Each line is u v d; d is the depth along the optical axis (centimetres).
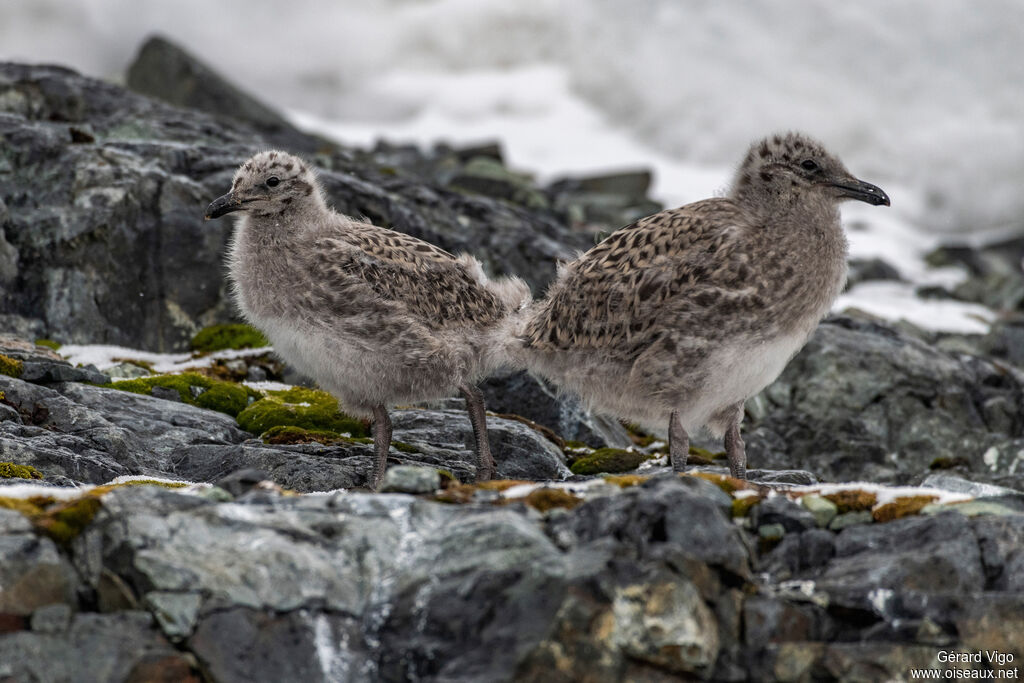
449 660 796
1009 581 859
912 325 2156
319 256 1217
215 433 1323
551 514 883
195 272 1692
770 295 1074
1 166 1684
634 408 1125
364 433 1384
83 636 794
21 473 1109
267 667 797
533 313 1223
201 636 799
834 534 907
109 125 2027
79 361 1539
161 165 1797
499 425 1380
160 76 3105
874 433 1709
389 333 1205
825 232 1120
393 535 866
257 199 1234
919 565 852
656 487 863
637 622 794
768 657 825
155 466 1234
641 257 1102
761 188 1124
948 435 1711
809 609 850
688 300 1066
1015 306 2539
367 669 805
